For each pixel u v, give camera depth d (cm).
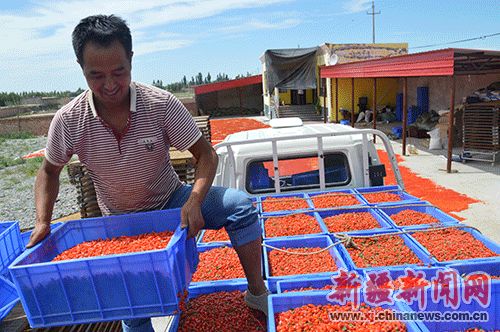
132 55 218
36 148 2616
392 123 2203
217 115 3966
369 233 392
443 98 1822
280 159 503
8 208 1195
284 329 248
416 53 1201
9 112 4391
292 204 471
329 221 430
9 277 326
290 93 3038
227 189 256
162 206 271
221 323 287
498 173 1029
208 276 348
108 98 215
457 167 1120
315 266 348
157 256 201
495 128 1106
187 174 644
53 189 253
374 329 242
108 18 207
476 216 745
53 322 213
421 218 423
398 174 496
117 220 267
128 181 250
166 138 247
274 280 321
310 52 2462
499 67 1219
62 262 204
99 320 213
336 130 526
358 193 482
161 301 209
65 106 243
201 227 229
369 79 2347
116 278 207
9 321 304
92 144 238
